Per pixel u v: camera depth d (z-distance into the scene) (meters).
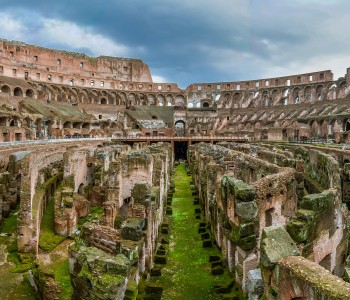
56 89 123.25
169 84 150.88
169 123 123.50
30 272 17.72
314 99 122.38
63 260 20.59
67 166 28.84
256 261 15.26
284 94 133.62
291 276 8.45
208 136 100.25
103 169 34.19
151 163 28.73
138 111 127.06
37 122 81.31
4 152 36.53
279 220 17.30
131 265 12.76
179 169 71.56
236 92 145.50
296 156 39.50
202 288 17.95
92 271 11.09
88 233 14.19
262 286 12.08
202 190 34.69
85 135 89.75
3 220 26.94
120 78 158.62
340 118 79.31
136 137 93.19
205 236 25.80
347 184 27.61
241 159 30.23
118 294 10.50
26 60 128.00
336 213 14.28
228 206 17.27
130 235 16.28
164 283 18.58
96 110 124.75
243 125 120.81
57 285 15.48
